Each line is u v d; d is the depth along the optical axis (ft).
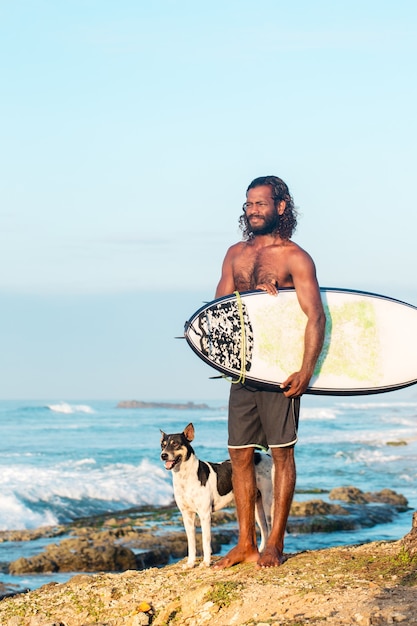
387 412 335.88
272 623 20.54
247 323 26.05
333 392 26.27
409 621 19.49
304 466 125.49
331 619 20.22
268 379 25.71
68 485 83.97
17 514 72.33
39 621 25.22
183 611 23.66
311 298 25.85
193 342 25.94
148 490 87.45
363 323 26.96
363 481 106.52
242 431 26.66
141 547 56.54
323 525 66.39
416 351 27.04
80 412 311.47
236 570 26.07
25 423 236.63
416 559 23.88
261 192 26.35
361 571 23.98
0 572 50.42
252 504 27.02
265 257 26.58
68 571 51.08
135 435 193.57
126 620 23.88
